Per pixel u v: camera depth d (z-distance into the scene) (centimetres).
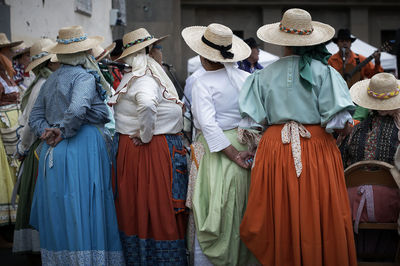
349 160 439
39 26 730
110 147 404
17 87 567
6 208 531
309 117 348
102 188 382
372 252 409
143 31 402
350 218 347
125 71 403
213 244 371
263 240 351
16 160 542
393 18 1455
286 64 355
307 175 343
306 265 338
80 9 854
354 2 1433
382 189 390
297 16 351
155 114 376
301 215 339
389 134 415
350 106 338
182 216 393
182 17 1426
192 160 389
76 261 370
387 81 408
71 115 367
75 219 370
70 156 376
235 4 1420
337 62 743
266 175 352
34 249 438
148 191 386
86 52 398
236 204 372
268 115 360
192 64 973
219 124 381
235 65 388
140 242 382
